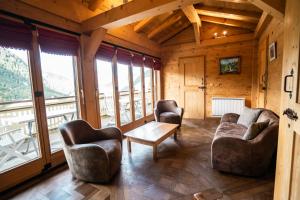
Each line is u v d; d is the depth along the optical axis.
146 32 5.04
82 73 3.10
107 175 2.15
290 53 1.25
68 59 2.99
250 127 2.27
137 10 2.44
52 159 2.60
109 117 5.61
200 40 5.35
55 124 4.05
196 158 2.83
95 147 2.09
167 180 2.22
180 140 3.67
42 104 2.47
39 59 2.42
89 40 3.03
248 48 4.85
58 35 2.63
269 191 1.95
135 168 2.54
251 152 2.15
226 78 5.20
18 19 2.17
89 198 1.91
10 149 2.67
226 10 3.83
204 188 2.03
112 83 3.95
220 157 2.33
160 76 6.02
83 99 3.12
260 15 3.56
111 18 2.69
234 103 5.00
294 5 1.19
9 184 2.10
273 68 3.06
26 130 3.02
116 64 3.95
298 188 1.05
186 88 5.77
